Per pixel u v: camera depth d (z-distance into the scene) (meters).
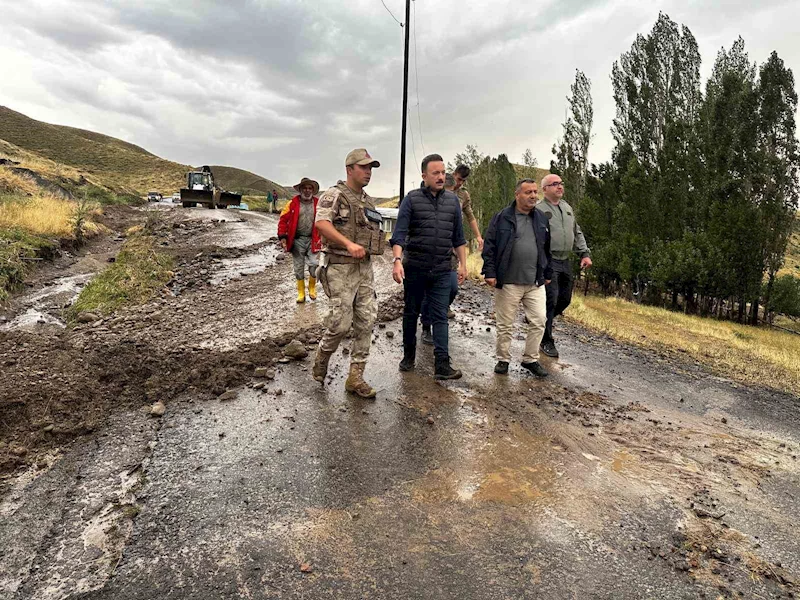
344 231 3.99
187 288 9.16
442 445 3.62
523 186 4.80
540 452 3.63
